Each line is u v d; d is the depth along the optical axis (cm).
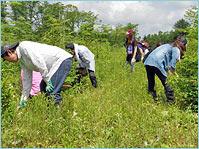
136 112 354
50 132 305
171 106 401
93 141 305
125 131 317
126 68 734
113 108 377
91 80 549
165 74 443
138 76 634
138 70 779
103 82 610
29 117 312
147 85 517
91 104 384
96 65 702
